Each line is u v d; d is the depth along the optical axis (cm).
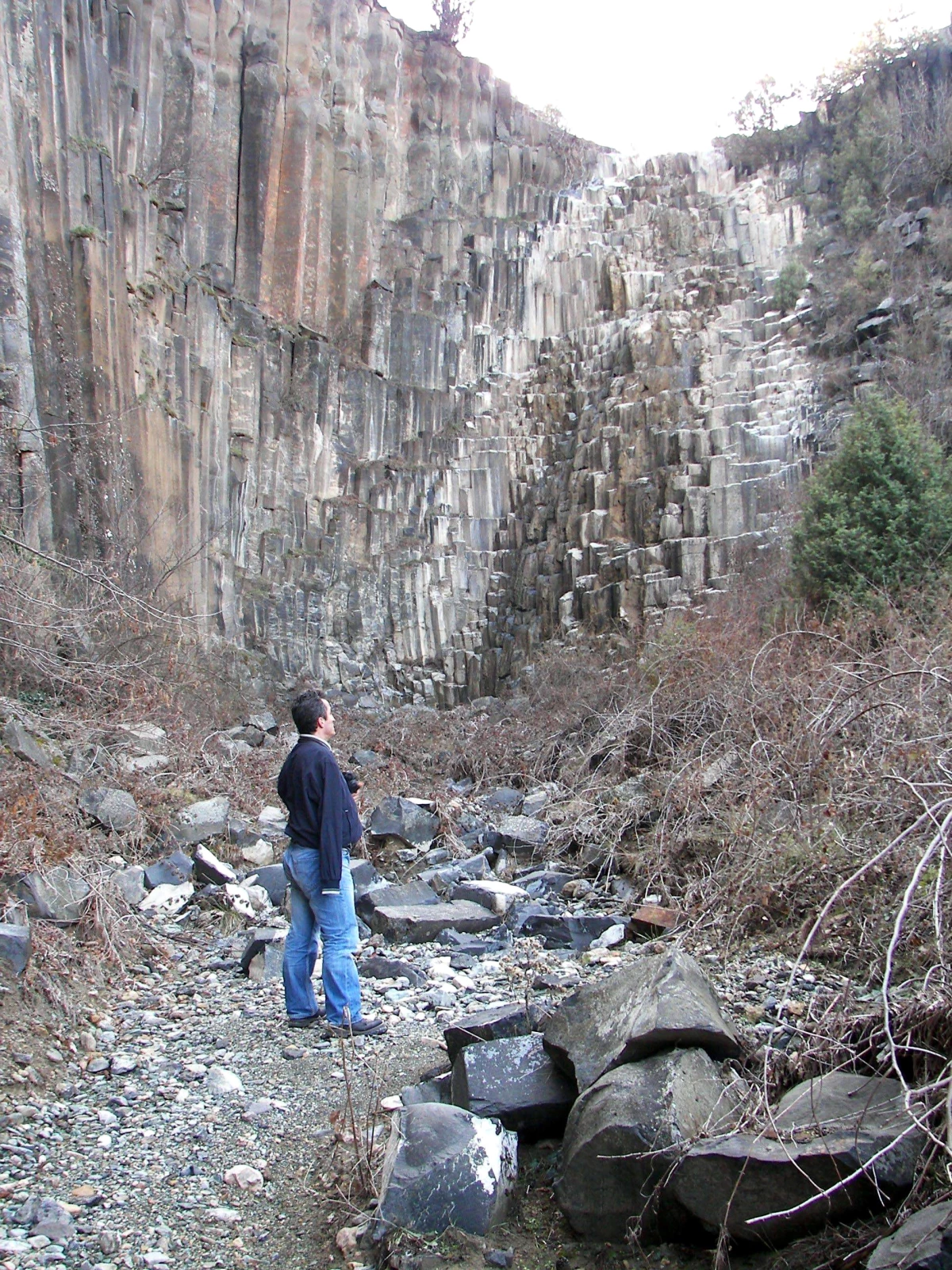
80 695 1144
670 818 852
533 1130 412
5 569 1109
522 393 2936
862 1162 324
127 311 1833
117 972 663
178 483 1988
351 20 2816
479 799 1196
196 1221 385
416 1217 360
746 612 1577
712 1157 335
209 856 878
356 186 2797
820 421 2164
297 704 604
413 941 743
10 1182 413
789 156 3048
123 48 2052
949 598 1127
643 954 660
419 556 2666
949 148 2559
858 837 612
